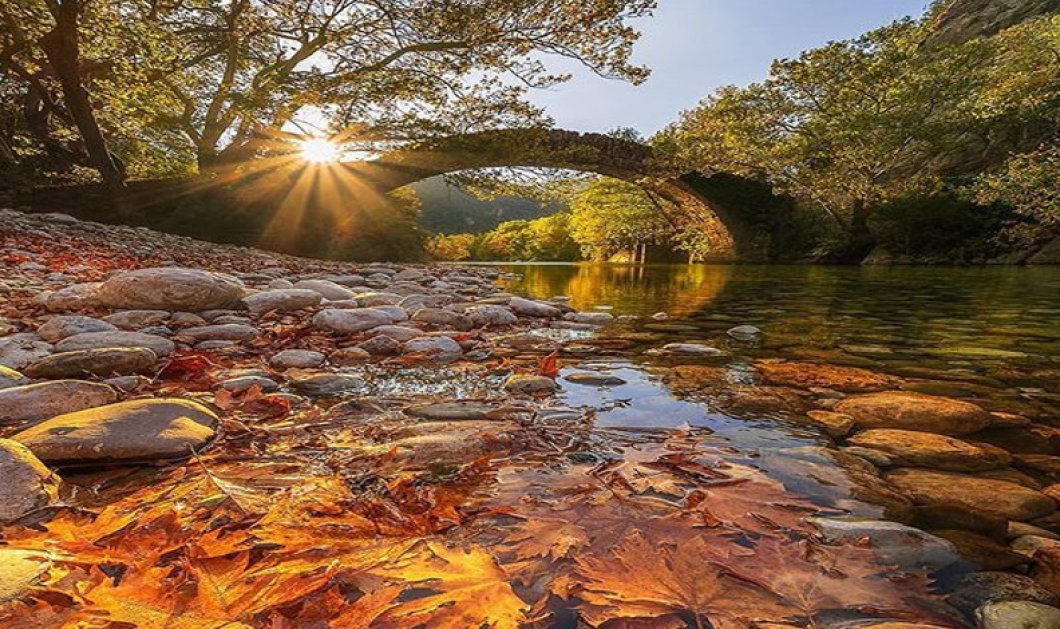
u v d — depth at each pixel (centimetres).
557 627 91
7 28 1352
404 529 122
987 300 757
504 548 115
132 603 92
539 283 1246
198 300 416
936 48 2820
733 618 93
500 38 1488
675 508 135
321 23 1539
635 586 102
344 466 162
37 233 930
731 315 589
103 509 132
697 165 2914
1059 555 117
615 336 433
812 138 2886
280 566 106
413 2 1446
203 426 183
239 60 1888
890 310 636
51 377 239
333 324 383
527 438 189
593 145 2791
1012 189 2014
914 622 94
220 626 87
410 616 92
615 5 1416
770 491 146
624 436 193
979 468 168
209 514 128
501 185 1900
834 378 288
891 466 169
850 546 118
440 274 1191
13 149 2075
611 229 4091
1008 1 4453
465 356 338
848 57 2695
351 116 1670
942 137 2684
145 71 1497
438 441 178
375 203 2341
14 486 130
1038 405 240
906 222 2481
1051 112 2466
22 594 91
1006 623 93
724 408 231
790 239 3150
